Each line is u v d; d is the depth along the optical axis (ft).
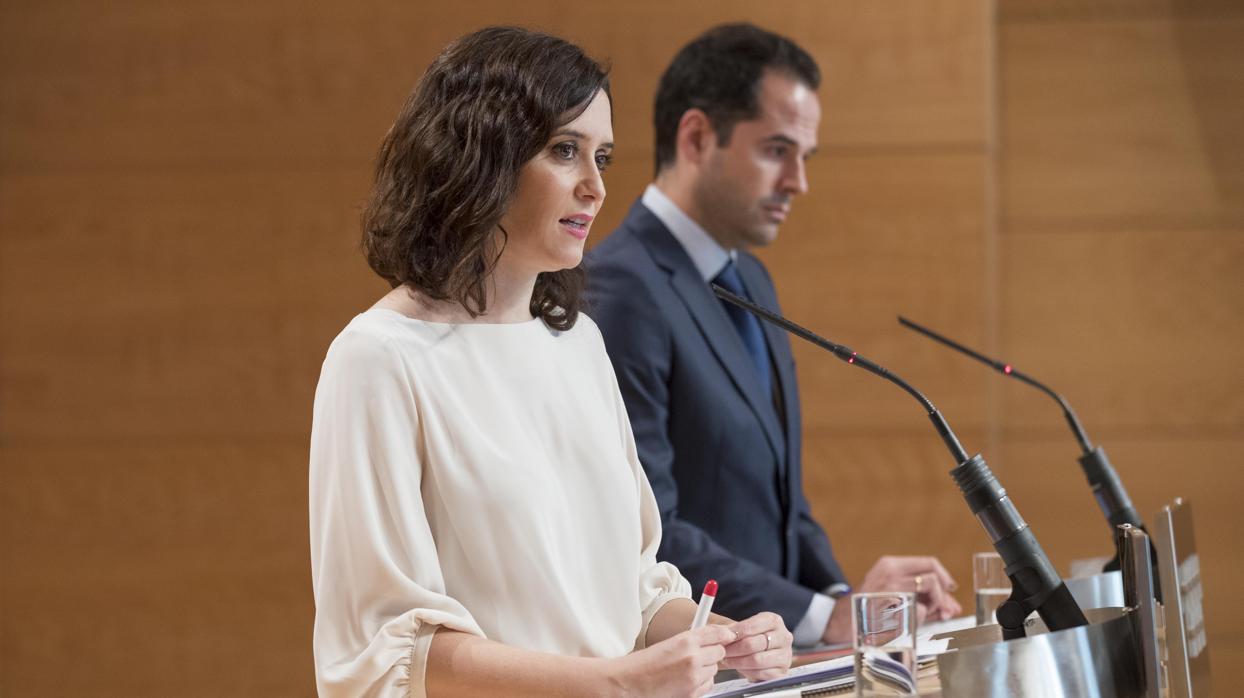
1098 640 9.54
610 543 11.83
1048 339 29.53
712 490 17.37
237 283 28.45
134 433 28.60
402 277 11.42
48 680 28.50
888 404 27.68
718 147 18.24
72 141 28.66
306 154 28.35
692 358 17.44
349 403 10.73
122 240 28.55
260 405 28.45
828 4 27.68
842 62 27.71
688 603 12.42
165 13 28.50
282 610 28.32
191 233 28.50
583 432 11.94
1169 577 10.99
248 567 28.37
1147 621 9.86
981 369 27.45
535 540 11.04
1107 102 29.50
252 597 28.35
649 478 16.76
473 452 10.97
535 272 11.93
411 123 11.55
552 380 11.91
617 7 27.78
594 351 12.92
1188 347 29.30
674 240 18.21
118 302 28.60
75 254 28.68
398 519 10.56
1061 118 29.55
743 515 17.49
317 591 10.78
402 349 10.99
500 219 11.41
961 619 15.01
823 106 27.78
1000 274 29.66
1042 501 29.35
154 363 28.53
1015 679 9.16
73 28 28.66
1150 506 29.25
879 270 27.68
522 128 11.28
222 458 28.45
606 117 11.78
